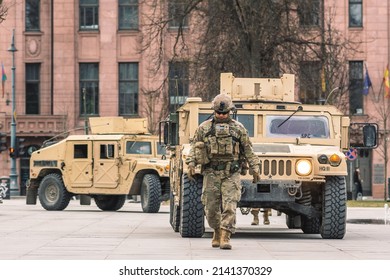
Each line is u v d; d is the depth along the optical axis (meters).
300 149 33.97
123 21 127.38
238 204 33.53
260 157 33.16
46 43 127.50
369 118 124.38
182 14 91.75
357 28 125.38
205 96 88.56
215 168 27.78
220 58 88.69
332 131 36.06
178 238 33.59
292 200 33.34
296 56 89.38
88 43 127.38
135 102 127.00
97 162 65.62
